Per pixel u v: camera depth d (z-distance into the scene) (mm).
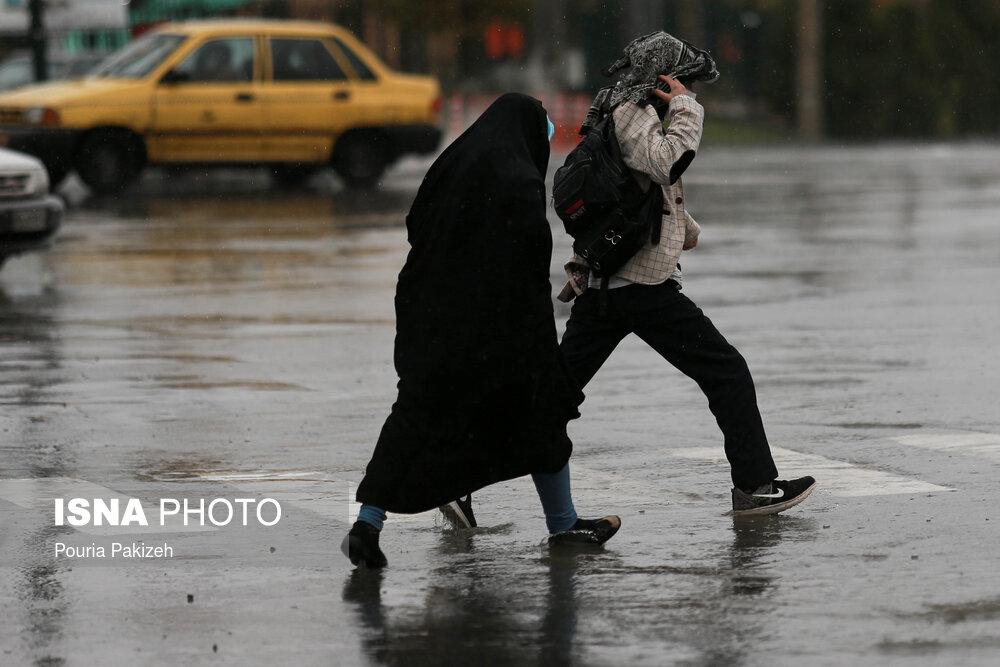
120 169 61125
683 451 21438
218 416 23922
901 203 59500
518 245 15672
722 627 13992
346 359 28750
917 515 17906
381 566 16031
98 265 42250
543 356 15953
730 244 47031
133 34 86688
